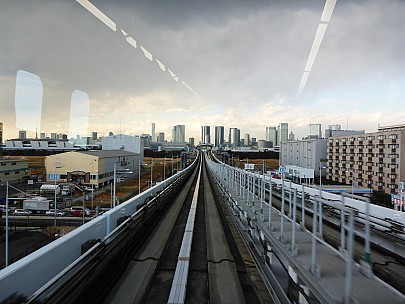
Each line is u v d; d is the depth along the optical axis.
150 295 2.91
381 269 2.74
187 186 13.84
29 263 1.93
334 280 1.70
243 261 3.82
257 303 2.80
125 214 4.18
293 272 2.27
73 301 2.06
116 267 3.09
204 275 3.51
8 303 1.72
